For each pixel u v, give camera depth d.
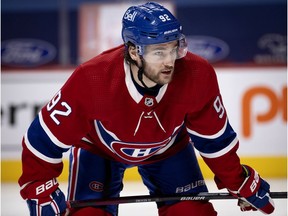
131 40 6.86
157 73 6.84
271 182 15.41
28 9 21.89
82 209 7.61
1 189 15.20
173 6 21.59
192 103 7.25
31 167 7.43
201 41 21.86
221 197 7.91
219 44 21.83
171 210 7.95
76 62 21.47
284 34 21.69
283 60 21.75
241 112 16.56
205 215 7.80
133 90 7.07
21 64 21.86
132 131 7.32
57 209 7.46
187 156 8.20
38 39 21.95
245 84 16.55
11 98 16.75
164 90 7.11
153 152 7.81
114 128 7.35
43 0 21.86
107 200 7.68
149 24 6.69
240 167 7.75
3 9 21.89
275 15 21.69
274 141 16.48
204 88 7.25
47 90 16.75
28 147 7.42
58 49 21.88
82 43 21.25
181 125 7.64
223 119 7.55
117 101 7.10
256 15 21.72
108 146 7.79
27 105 16.73
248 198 7.84
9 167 16.67
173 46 6.77
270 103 16.50
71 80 7.18
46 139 7.35
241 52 21.83
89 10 21.14
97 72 7.09
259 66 16.53
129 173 16.27
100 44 21.20
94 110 7.19
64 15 20.53
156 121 7.26
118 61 7.13
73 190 7.96
